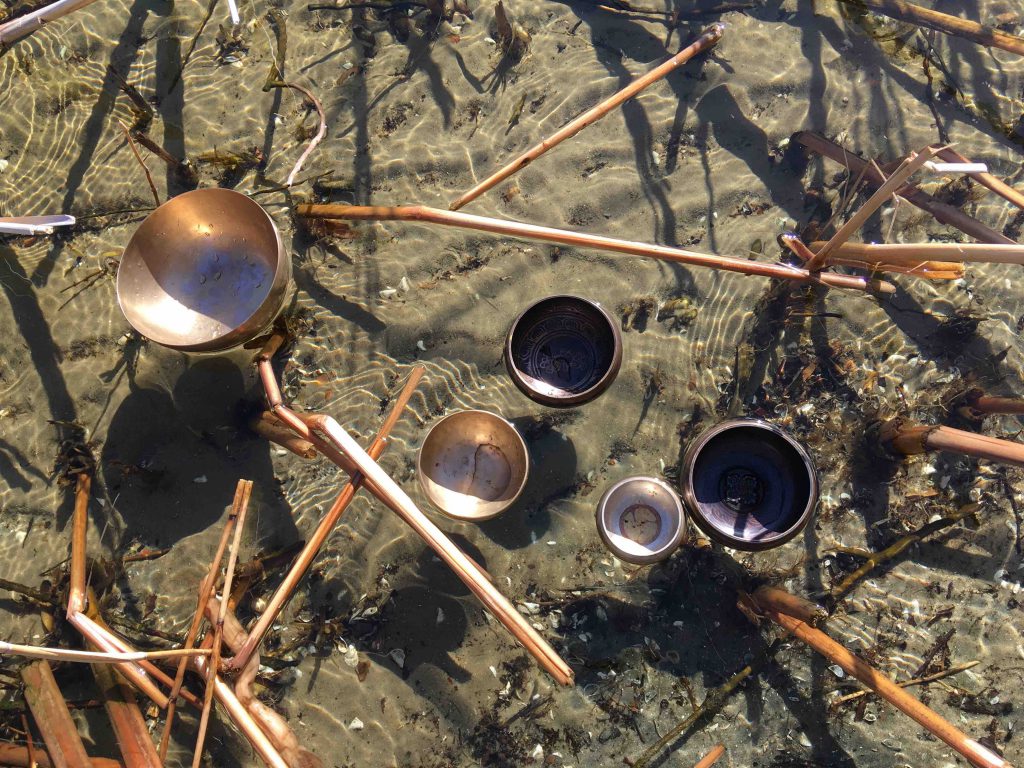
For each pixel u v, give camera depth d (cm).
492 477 132
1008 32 154
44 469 137
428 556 135
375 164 147
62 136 147
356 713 130
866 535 136
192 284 131
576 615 133
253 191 145
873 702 130
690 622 133
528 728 130
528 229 125
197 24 151
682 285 143
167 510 135
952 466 137
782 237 137
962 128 150
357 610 133
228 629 119
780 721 130
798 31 153
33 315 141
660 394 140
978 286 143
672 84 151
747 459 130
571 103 150
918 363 141
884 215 146
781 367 141
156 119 148
